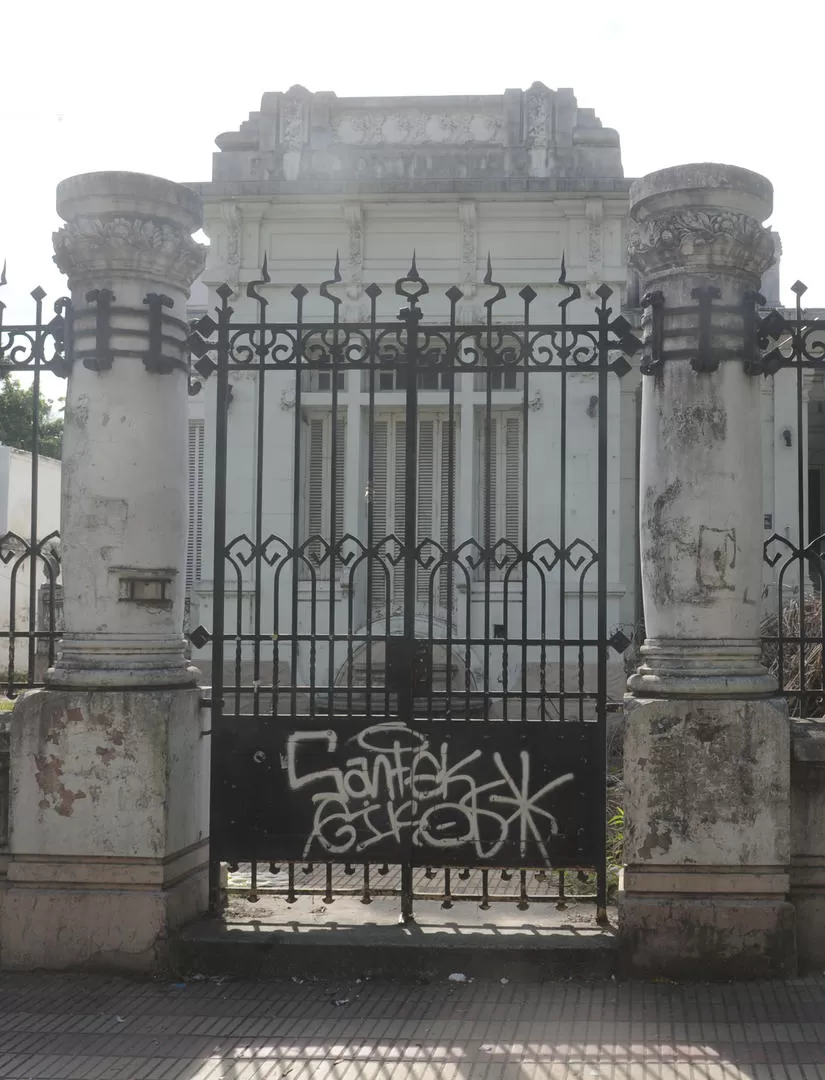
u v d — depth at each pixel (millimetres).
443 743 5652
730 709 5227
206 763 6012
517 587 13305
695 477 5398
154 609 5637
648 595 5551
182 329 5832
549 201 14242
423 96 14875
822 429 15664
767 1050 4410
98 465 5609
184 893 5621
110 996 5105
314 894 5691
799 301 5543
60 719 5465
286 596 13766
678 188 5426
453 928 5566
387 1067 4324
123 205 5598
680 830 5219
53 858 5449
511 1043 4531
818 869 5312
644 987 5094
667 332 5488
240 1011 4922
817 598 9523
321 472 14242
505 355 5734
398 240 14531
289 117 14875
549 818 5590
